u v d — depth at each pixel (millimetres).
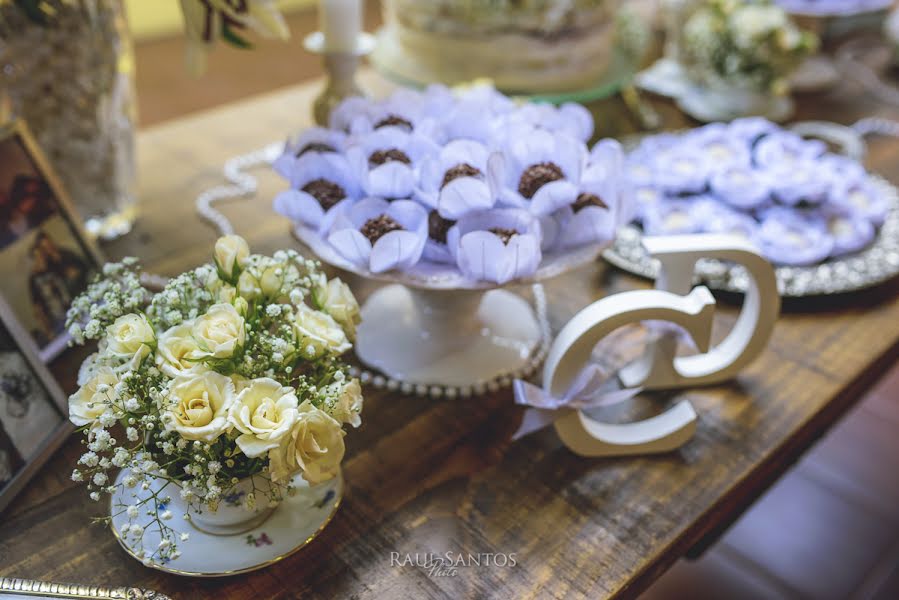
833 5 1634
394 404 787
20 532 639
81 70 866
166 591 600
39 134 879
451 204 701
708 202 1043
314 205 732
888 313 948
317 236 750
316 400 568
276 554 615
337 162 764
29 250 797
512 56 1132
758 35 1266
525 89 1151
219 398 532
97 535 640
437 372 809
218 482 554
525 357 838
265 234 1016
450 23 1123
